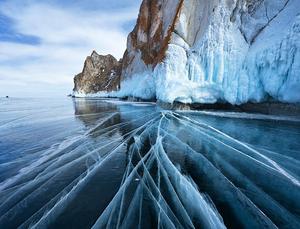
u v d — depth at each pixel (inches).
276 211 150.2
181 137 350.9
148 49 1147.3
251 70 522.6
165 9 1015.0
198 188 183.3
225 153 269.6
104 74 2709.2
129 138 358.9
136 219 143.6
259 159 246.2
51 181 203.5
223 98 607.5
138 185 189.8
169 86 671.1
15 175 219.1
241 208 154.1
